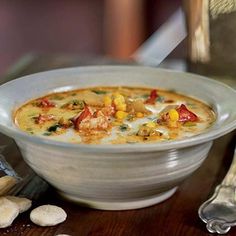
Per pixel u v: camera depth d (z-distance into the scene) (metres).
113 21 2.16
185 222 0.72
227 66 0.98
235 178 0.75
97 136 0.73
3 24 2.11
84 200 0.73
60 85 0.84
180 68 1.10
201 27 0.97
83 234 0.70
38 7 2.10
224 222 0.70
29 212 0.73
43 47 2.14
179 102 0.82
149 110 0.80
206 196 0.76
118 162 0.68
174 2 2.21
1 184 0.73
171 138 0.73
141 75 0.86
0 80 1.04
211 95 0.81
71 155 0.68
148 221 0.72
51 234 0.70
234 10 0.95
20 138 0.69
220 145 0.87
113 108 0.79
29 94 0.81
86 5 2.12
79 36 2.15
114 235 0.70
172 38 1.35
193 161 0.72
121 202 0.73
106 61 1.15
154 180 0.70
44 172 0.72
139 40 2.22
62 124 0.75
